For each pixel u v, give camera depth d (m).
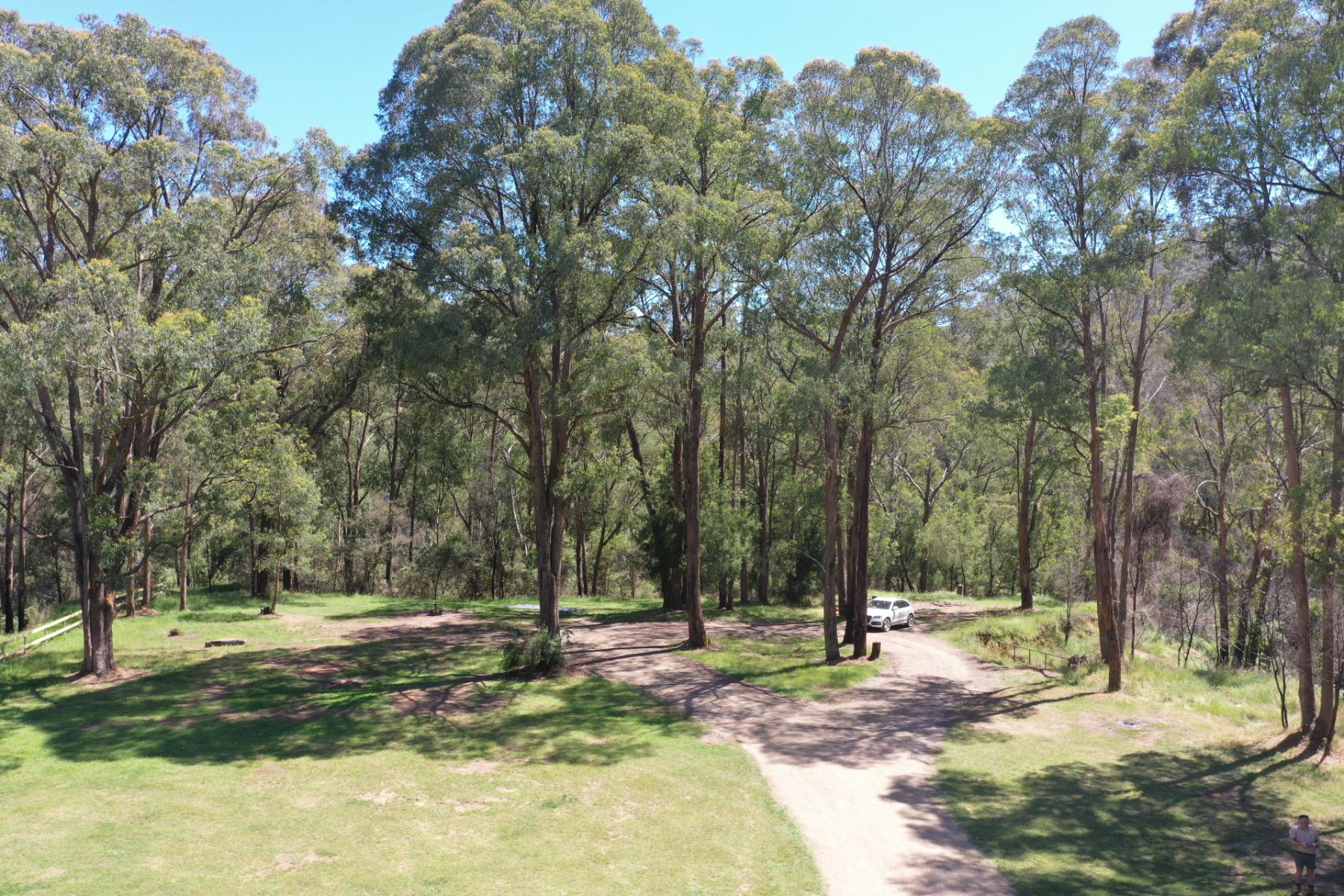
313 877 11.53
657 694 24.09
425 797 15.09
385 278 26.58
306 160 28.33
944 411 40.03
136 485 23.69
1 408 21.39
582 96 25.59
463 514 57.72
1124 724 22.12
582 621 38.47
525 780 16.34
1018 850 13.67
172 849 12.33
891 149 28.38
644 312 32.94
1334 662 19.69
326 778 15.96
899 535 59.47
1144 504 33.81
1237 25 19.44
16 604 47.22
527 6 26.95
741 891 11.80
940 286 32.31
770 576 51.03
